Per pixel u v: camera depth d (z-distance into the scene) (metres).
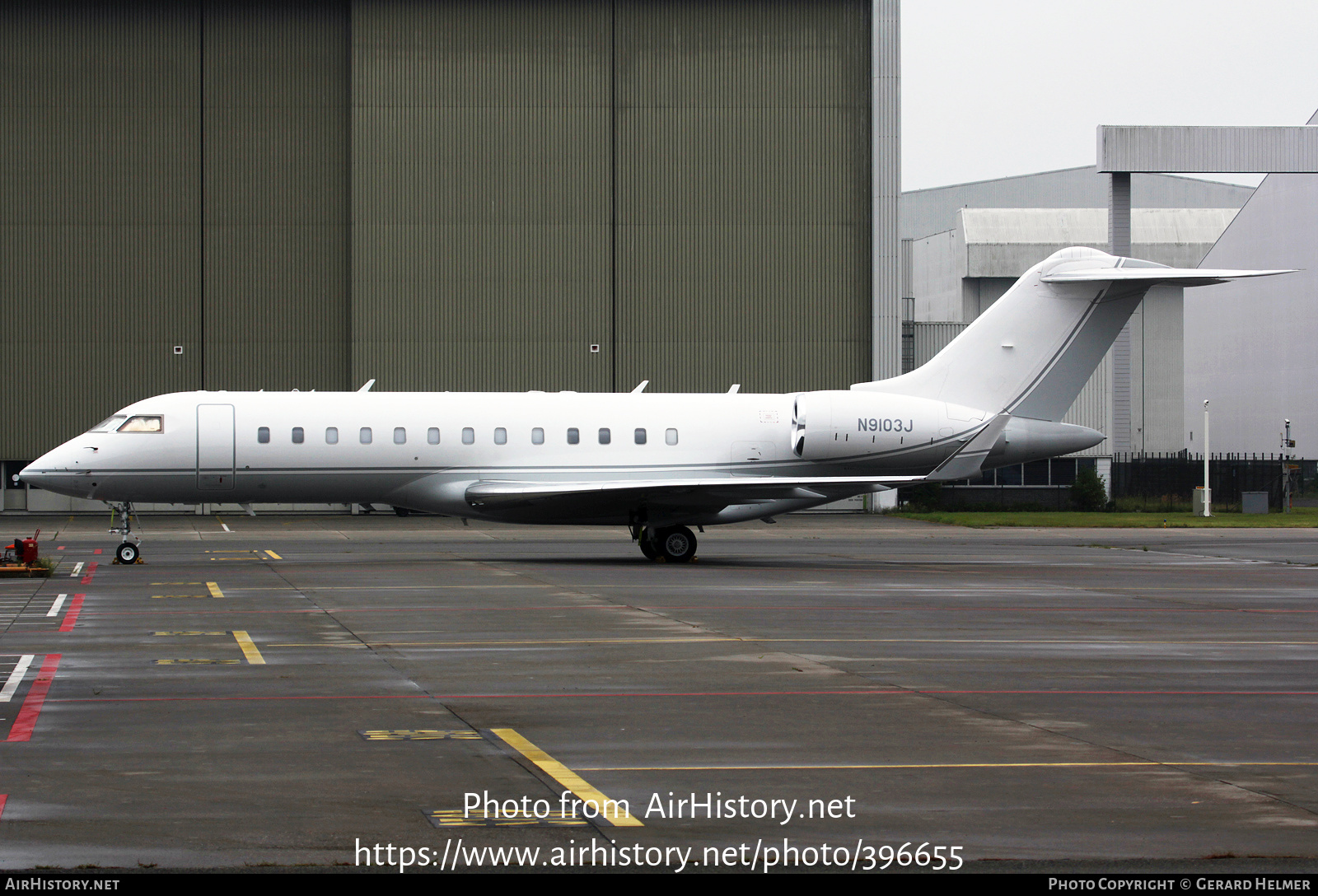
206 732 19.94
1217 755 18.80
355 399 57.25
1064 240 146.75
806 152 102.19
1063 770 17.78
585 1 100.94
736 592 43.31
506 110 100.69
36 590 42.41
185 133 100.62
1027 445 61.50
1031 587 46.41
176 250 100.56
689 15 101.62
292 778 17.02
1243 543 74.50
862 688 24.53
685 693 23.83
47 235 99.75
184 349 100.62
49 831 14.52
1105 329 61.78
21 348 99.62
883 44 100.75
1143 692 24.36
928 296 157.38
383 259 100.12
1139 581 49.25
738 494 54.91
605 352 101.50
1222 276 59.50
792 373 102.31
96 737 19.52
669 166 101.75
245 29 101.00
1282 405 136.50
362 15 99.75
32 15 99.44
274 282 101.31
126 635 31.38
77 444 54.44
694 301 101.94
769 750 18.92
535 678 25.39
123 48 100.12
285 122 101.19
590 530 85.50
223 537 75.44
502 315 100.81
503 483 57.41
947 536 80.38
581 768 17.77
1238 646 31.11
